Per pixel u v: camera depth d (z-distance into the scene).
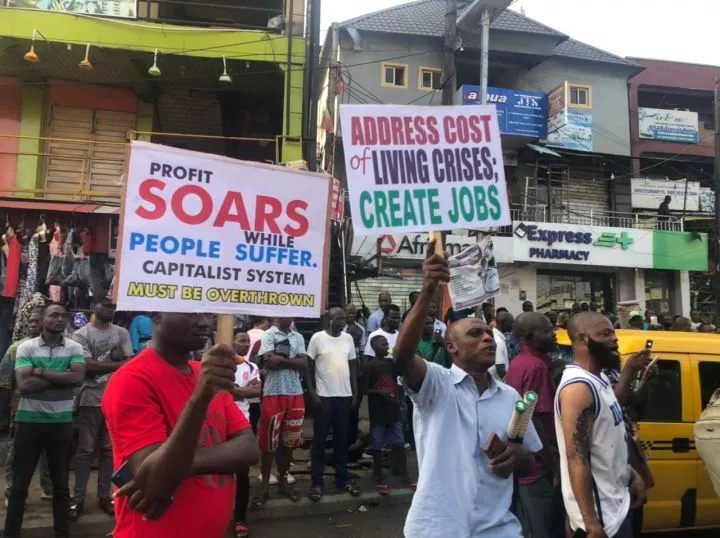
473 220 3.06
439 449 2.42
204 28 10.82
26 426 4.50
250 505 5.55
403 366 2.44
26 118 11.35
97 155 11.69
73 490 5.75
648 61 20.23
